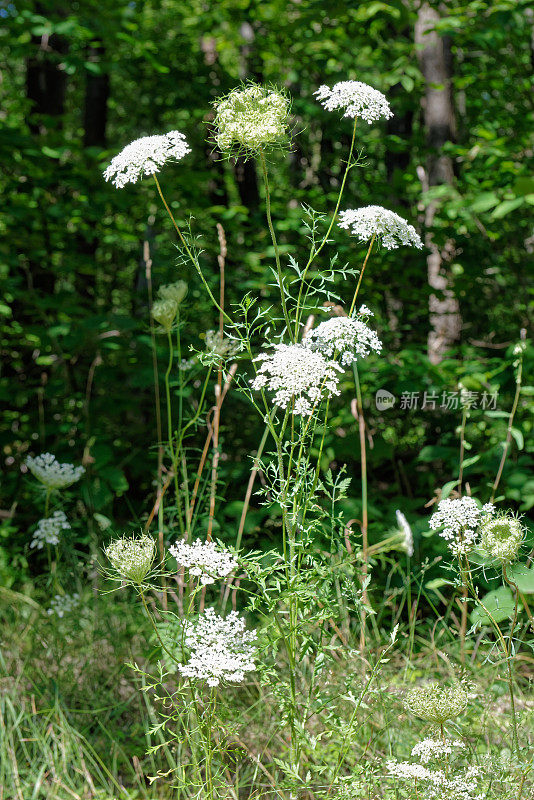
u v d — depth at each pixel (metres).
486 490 3.94
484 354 5.23
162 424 4.74
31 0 5.61
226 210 5.55
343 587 2.17
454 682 2.04
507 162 4.90
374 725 2.48
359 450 4.13
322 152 7.80
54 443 4.92
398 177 4.96
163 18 8.00
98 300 6.83
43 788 2.37
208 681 1.79
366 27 6.06
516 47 6.16
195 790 2.18
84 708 2.73
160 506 3.01
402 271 5.22
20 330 5.19
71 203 5.16
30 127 6.34
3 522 4.61
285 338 4.05
